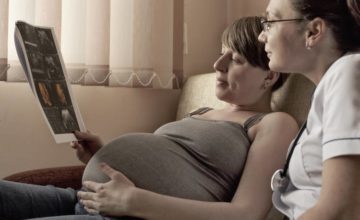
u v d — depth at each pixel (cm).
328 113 69
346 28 79
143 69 165
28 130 165
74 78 160
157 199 93
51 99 117
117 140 111
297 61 85
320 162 80
